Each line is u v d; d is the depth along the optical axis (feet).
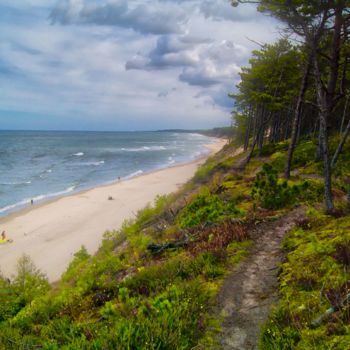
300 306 18.28
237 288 22.81
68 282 43.45
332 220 31.40
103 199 136.77
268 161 99.09
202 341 17.63
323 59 60.18
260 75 110.11
